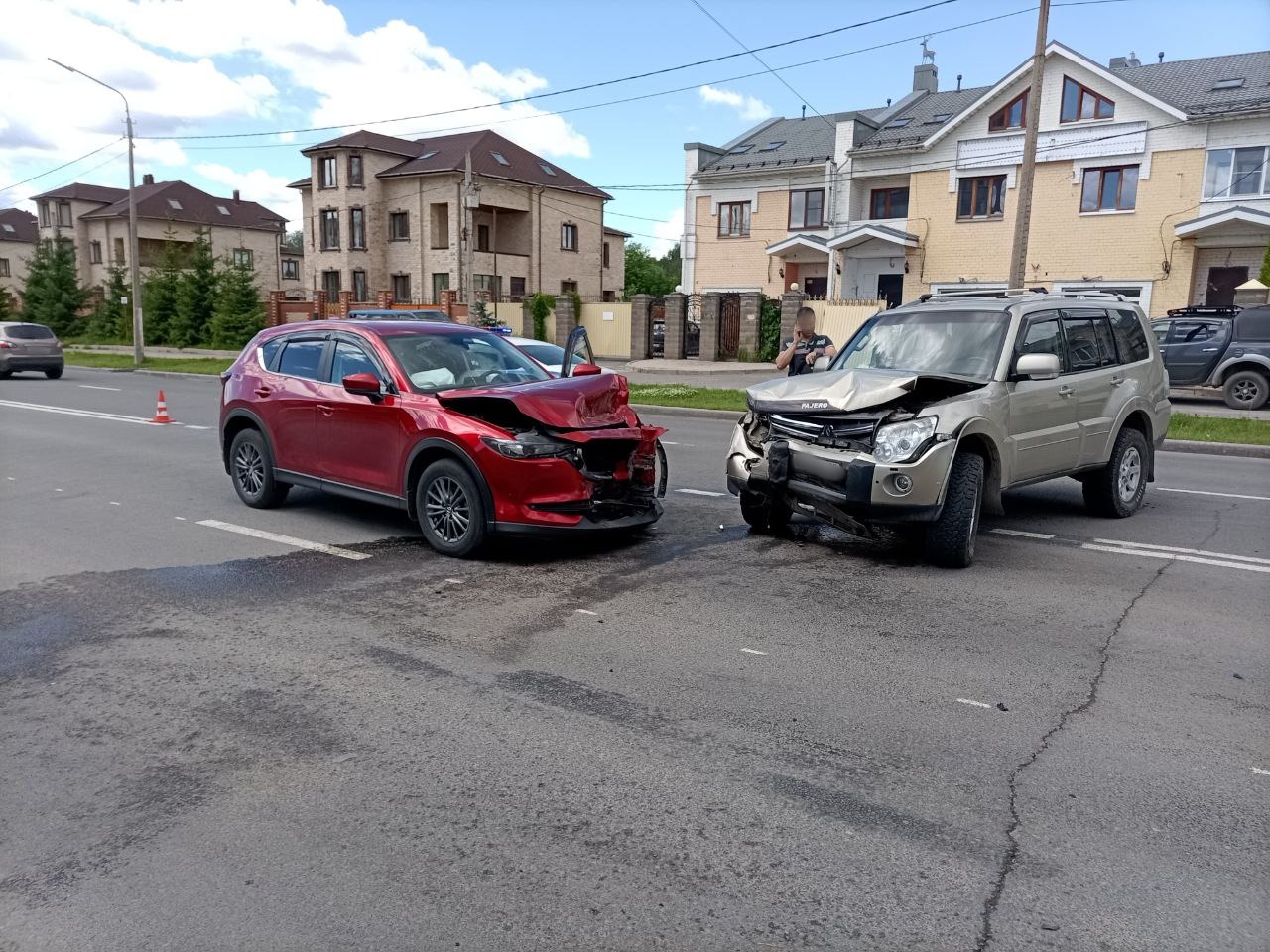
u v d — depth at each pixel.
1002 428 6.65
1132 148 29.09
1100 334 8.06
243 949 2.65
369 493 7.36
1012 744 3.87
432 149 50.00
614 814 3.33
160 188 64.19
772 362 30.50
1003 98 31.34
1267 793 3.48
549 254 50.81
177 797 3.46
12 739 3.94
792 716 4.12
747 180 38.75
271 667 4.70
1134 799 3.43
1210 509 8.72
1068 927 2.73
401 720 4.09
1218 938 2.69
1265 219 25.95
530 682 4.49
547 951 2.64
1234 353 17.58
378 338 7.53
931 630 5.24
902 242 33.03
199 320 46.41
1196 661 4.79
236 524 7.92
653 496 7.28
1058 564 6.66
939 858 3.07
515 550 6.96
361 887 2.93
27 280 56.50
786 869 3.01
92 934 2.72
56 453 11.96
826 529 7.71
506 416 6.74
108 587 6.09
